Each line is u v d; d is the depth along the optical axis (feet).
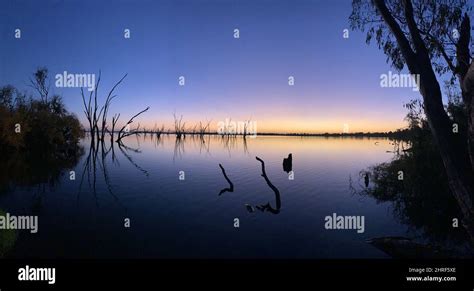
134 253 33.86
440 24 32.58
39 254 33.45
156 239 38.17
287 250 34.83
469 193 26.37
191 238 38.60
